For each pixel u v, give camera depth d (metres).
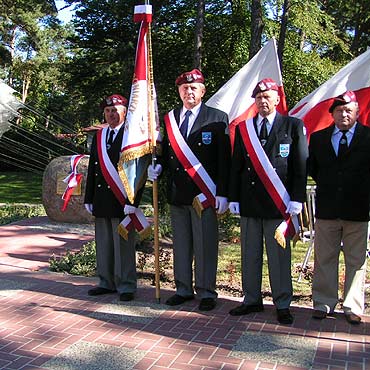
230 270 6.16
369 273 6.15
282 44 14.98
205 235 4.82
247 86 5.61
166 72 20.53
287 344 4.04
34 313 4.76
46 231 9.42
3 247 7.99
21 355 3.84
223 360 3.75
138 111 4.90
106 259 5.29
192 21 20.44
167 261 6.55
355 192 4.33
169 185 4.95
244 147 4.55
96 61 20.84
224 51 20.25
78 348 3.97
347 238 4.48
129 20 20.19
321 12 16.80
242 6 18.89
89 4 20.39
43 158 17.20
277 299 4.58
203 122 4.79
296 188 4.41
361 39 23.23
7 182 22.22
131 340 4.12
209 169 4.78
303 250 7.88
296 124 4.46
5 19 30.11
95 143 5.34
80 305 5.00
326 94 5.52
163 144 5.09
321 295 4.65
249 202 4.55
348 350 3.94
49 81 37.09
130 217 5.07
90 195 5.37
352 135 4.34
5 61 27.88
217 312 4.79
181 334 4.25
